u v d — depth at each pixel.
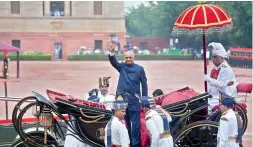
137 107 10.18
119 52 72.88
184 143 10.92
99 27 75.12
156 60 72.25
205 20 11.24
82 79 40.22
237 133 10.02
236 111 10.91
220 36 70.44
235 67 57.19
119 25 75.38
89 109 10.04
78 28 74.88
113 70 49.75
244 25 68.25
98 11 75.44
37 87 34.22
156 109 9.88
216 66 11.57
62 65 58.47
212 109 11.45
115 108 9.13
